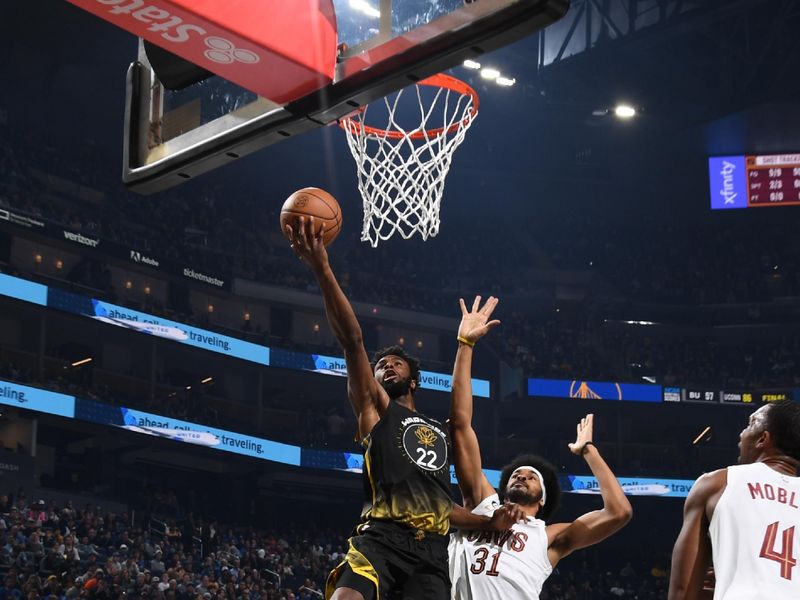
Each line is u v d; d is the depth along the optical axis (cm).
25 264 2877
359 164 866
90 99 3338
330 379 3372
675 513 3500
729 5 2670
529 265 3944
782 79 3297
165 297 3222
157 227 3300
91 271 2972
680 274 3997
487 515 500
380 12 408
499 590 507
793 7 3031
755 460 379
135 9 378
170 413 2920
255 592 2394
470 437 533
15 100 3206
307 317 3503
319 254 434
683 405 3528
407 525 443
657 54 3247
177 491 3216
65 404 2633
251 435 3050
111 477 3012
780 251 4003
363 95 413
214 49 400
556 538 531
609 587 3159
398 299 3609
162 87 480
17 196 2906
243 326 3309
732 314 3875
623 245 4078
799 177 3697
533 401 3494
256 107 440
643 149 3872
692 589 356
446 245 3916
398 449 452
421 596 440
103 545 2341
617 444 3562
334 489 3384
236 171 3688
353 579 425
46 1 2892
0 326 2816
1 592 1900
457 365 546
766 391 3569
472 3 377
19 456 2562
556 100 3472
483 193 4059
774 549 341
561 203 4109
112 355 3088
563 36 3052
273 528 3231
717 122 3641
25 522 2231
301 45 404
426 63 391
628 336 3847
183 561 2420
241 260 3412
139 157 482
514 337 3697
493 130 3900
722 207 3744
